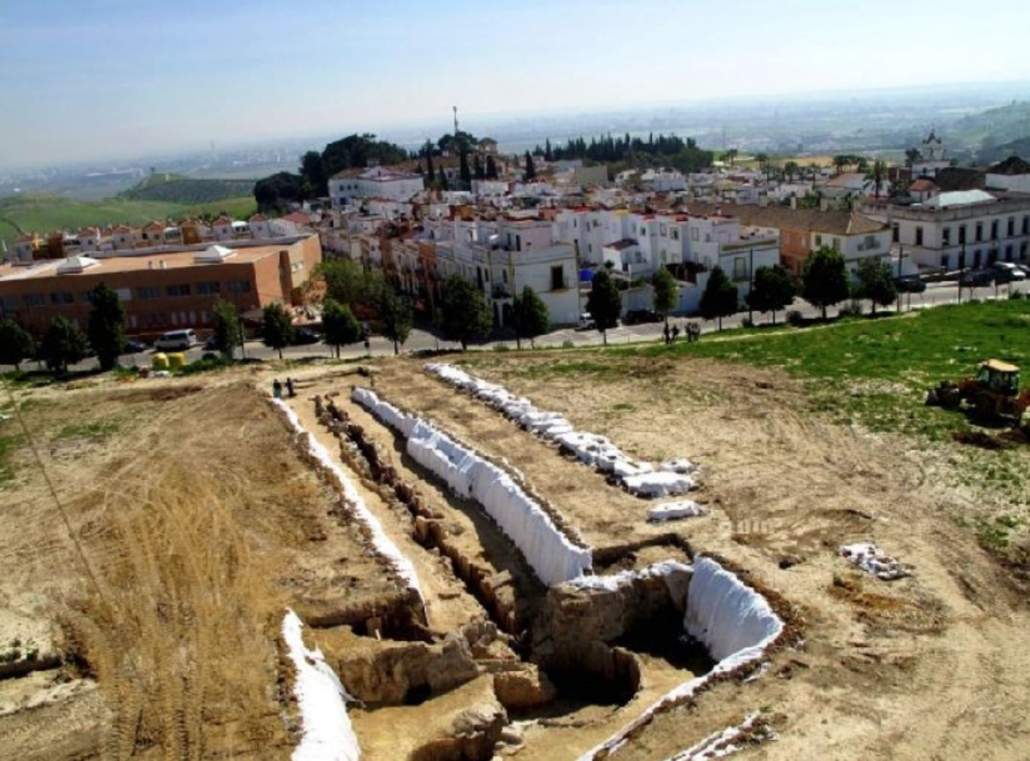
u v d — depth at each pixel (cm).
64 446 5316
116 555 3709
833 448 4162
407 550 3878
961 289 9050
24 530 4044
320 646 3039
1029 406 4228
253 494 4291
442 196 15588
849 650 2589
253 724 2555
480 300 7919
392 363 6881
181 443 5184
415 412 5353
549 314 9269
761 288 8169
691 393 5231
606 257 10894
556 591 3209
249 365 7500
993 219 10606
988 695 2362
